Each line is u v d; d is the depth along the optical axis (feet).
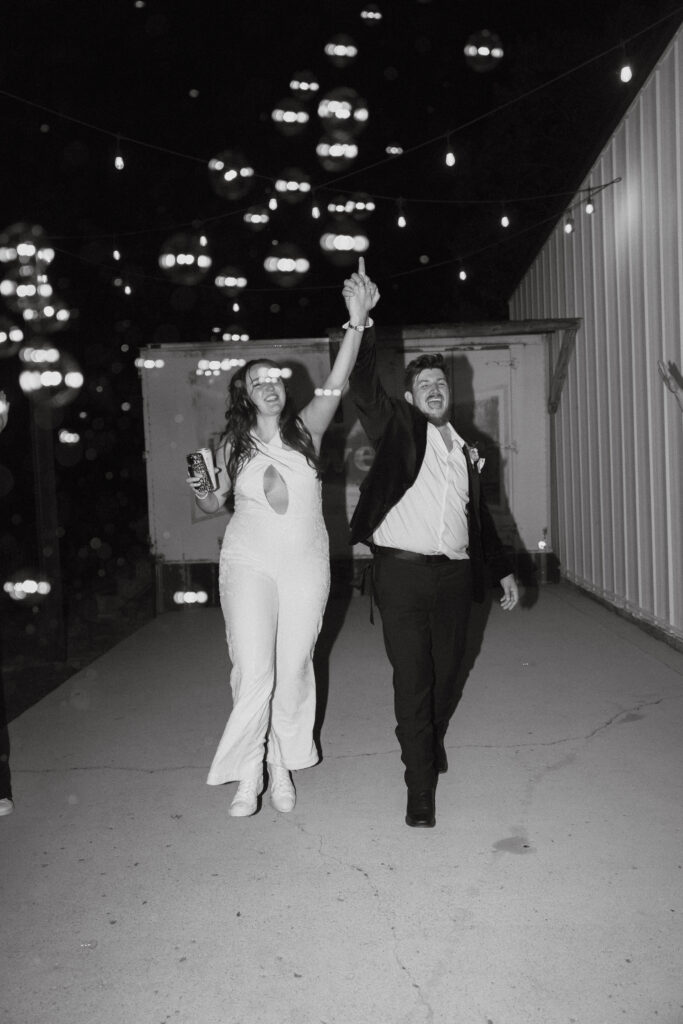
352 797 11.95
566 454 26.84
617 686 16.49
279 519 11.15
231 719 11.14
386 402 11.16
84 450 51.19
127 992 7.89
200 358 26.37
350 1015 7.46
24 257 20.30
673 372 18.48
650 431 19.92
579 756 13.07
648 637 20.16
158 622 24.99
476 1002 7.55
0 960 8.45
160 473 26.58
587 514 24.99
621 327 21.67
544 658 18.72
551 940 8.39
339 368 10.81
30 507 31.04
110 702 17.11
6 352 25.52
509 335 27.50
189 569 26.63
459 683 12.18
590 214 24.06
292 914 9.05
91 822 11.48
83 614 28.48
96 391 51.60
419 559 10.96
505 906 9.03
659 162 18.76
